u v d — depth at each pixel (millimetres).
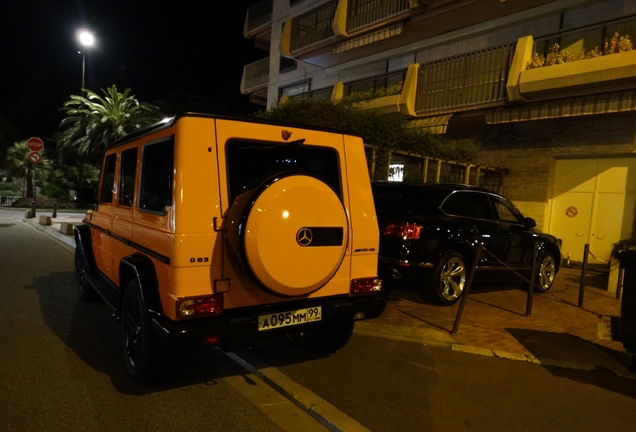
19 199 31188
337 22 15484
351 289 4344
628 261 4719
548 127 12117
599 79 9797
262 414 3680
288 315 3900
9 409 3553
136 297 4051
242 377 4375
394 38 14828
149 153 4180
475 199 7461
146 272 3908
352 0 15508
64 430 3291
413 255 6383
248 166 3822
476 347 5254
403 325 5891
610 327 4930
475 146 12336
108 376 4227
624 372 4773
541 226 12219
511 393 4191
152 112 30938
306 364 4672
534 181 12398
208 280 3572
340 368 4594
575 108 10477
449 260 6750
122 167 5031
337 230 3893
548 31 12172
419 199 6848
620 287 8148
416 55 15406
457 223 6793
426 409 3812
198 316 3498
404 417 3664
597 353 5285
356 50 16156
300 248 3670
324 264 3828
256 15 23844
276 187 3574
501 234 7500
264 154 3916
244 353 4906
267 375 4332
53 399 3744
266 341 4000
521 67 11281
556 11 11820
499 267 7566
